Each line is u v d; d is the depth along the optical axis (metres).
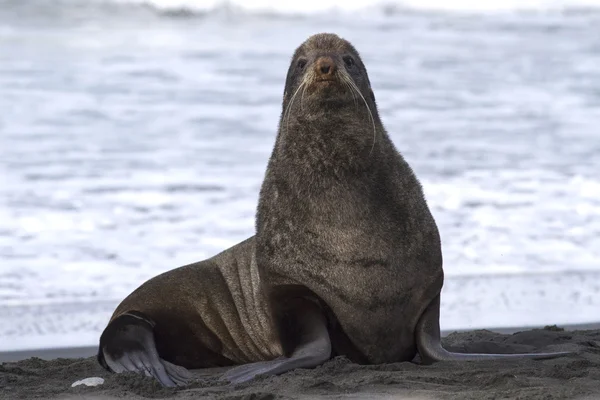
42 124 79.44
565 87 104.00
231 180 61.81
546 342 31.22
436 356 27.23
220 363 30.67
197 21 159.88
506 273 44.12
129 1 160.00
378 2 172.75
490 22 163.88
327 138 27.39
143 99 91.69
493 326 36.31
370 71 112.06
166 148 71.56
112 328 29.17
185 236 49.72
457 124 82.69
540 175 64.12
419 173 64.12
